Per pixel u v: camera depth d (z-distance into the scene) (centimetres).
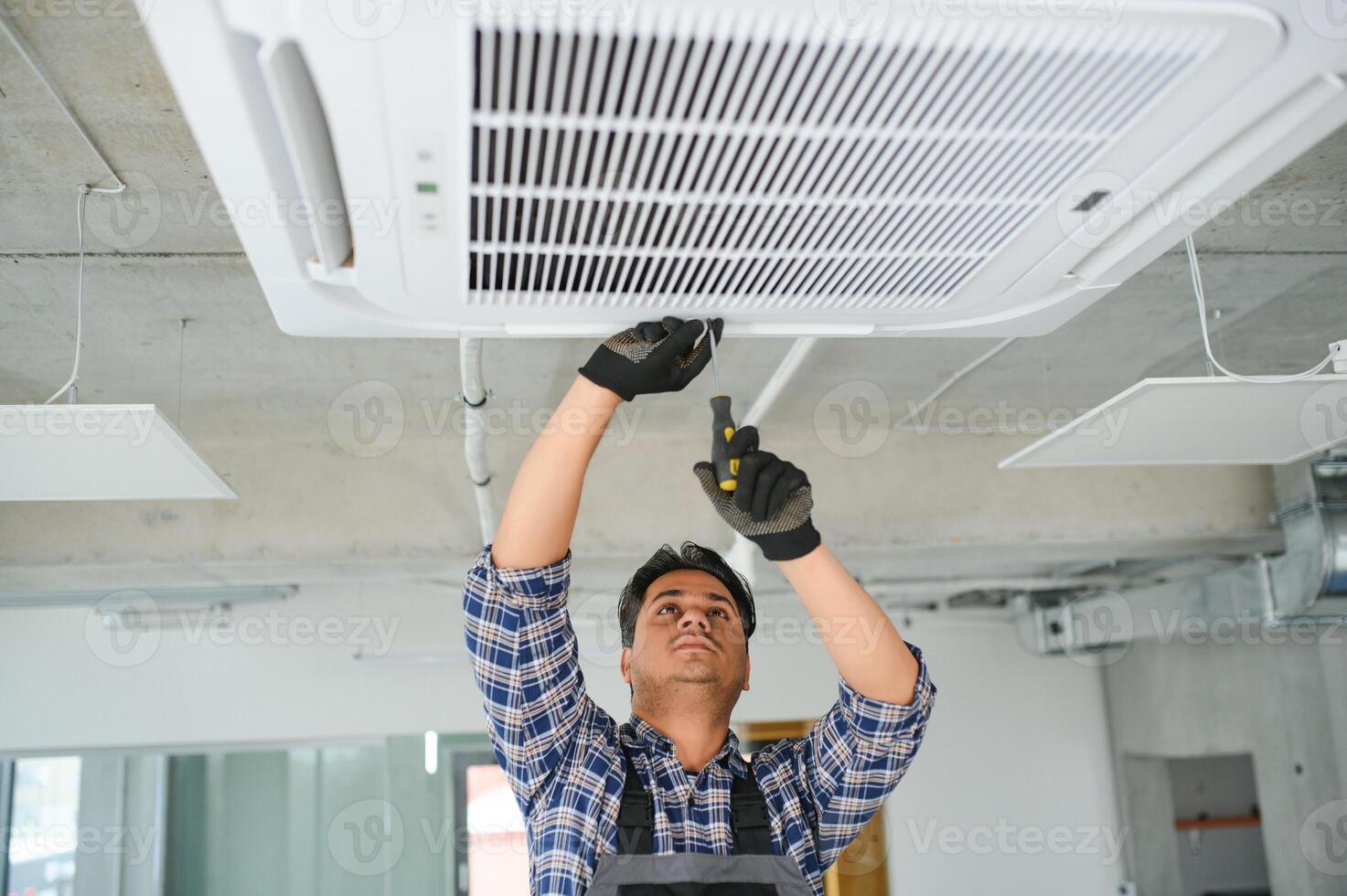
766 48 93
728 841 148
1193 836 667
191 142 224
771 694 638
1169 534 464
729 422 138
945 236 125
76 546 429
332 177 113
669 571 177
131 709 592
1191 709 616
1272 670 563
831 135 105
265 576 470
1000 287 140
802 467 455
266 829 602
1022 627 670
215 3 88
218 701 598
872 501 455
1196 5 94
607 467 452
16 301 298
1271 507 473
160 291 295
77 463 265
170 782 604
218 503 434
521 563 149
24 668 590
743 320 144
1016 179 115
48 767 589
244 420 411
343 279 130
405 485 439
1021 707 668
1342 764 520
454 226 114
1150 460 304
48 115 212
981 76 99
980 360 373
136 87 204
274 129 104
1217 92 104
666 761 153
